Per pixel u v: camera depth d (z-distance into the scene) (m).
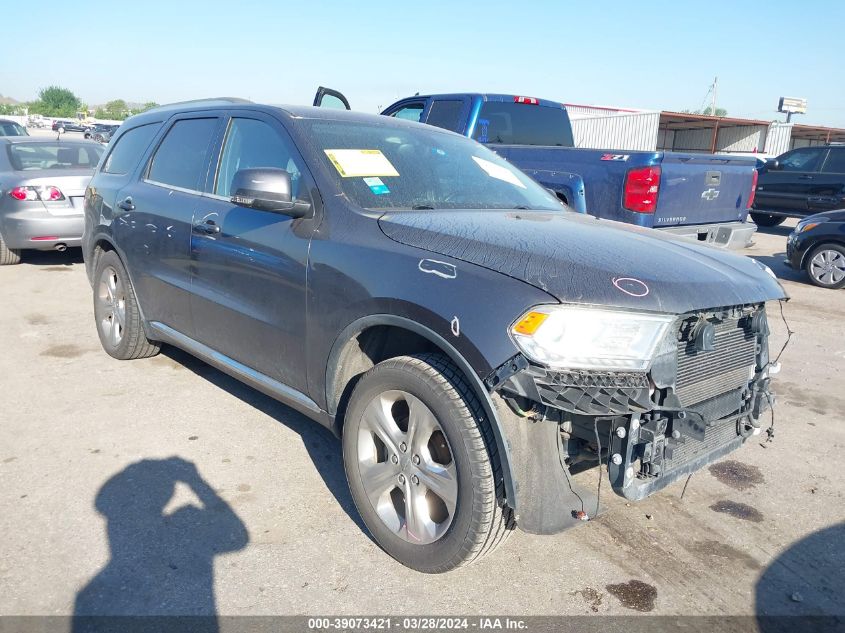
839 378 5.34
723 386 2.78
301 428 4.03
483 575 2.78
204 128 4.14
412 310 2.55
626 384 2.30
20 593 2.54
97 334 5.71
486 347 2.32
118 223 4.62
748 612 2.64
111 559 2.76
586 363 2.27
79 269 8.44
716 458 2.76
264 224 3.35
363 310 2.76
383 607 2.56
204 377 4.79
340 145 3.43
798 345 6.21
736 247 7.43
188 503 3.19
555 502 2.37
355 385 3.02
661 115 29.36
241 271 3.46
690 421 2.43
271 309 3.28
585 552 2.98
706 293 2.54
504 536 2.58
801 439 4.24
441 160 3.81
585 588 2.73
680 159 6.39
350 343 2.91
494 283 2.41
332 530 3.03
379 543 2.86
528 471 2.37
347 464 2.93
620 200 6.41
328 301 2.93
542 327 2.27
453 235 2.74
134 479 3.38
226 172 3.83
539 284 2.36
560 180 6.89
